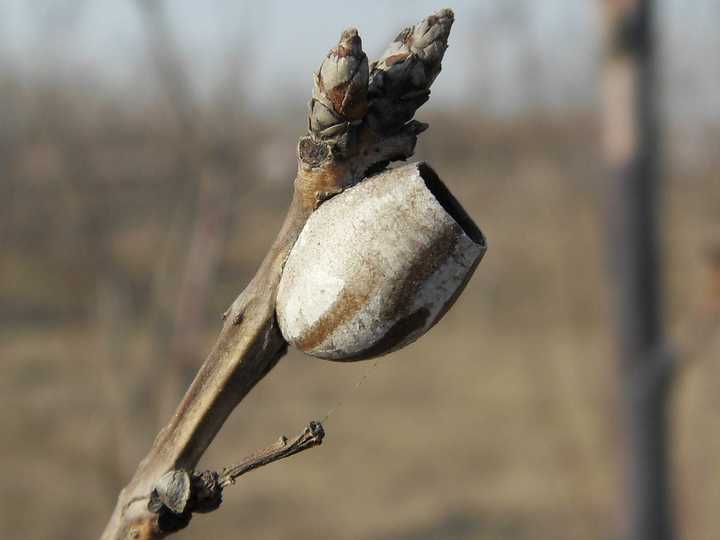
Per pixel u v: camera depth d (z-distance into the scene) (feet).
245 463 7.66
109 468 29.40
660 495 19.66
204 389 7.75
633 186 19.17
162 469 7.68
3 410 52.47
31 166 28.81
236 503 54.54
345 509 53.47
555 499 50.57
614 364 19.66
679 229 56.54
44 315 66.23
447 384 73.36
